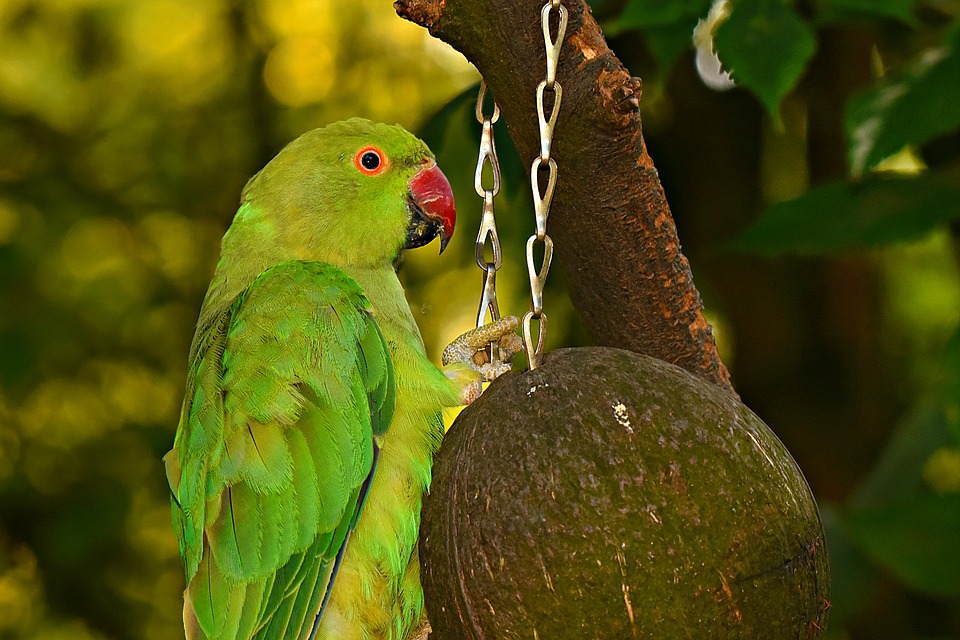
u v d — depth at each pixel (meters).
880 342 12.83
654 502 4.47
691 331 6.06
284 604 5.68
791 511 4.59
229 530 5.79
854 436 12.26
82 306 15.45
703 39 10.48
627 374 4.82
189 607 5.84
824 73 10.84
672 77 11.80
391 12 15.70
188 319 15.84
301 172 7.38
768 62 6.80
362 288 6.84
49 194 15.47
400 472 5.97
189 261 16.25
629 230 5.73
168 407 15.67
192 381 6.52
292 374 6.02
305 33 16.02
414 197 7.42
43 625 14.69
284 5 15.89
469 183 9.84
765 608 4.44
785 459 4.79
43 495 14.82
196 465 6.07
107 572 14.87
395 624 5.98
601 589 4.42
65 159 16.02
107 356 15.55
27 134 16.09
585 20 5.47
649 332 6.03
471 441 4.90
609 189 5.60
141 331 15.73
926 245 15.24
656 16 7.17
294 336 6.12
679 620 4.38
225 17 16.30
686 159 12.39
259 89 16.03
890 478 9.05
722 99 12.03
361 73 15.73
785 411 12.38
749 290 12.50
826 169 11.41
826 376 12.45
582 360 4.94
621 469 4.54
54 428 15.41
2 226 15.34
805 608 4.56
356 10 15.76
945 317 15.59
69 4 16.38
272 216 7.41
